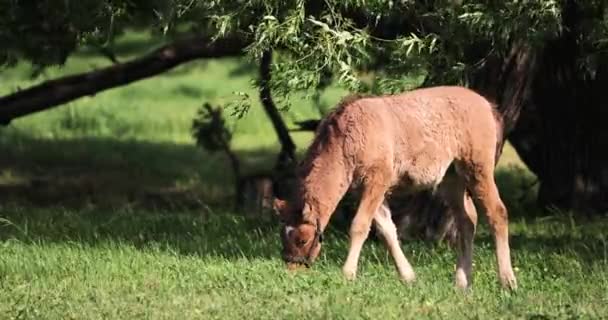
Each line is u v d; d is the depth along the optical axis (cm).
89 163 5228
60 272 2300
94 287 2128
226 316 1850
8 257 2458
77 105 7075
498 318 1855
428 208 2891
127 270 2303
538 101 3472
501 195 4041
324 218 2150
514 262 2544
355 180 2167
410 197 2900
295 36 2381
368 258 2583
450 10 2455
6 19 3064
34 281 2212
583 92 3416
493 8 2389
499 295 2081
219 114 4006
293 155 3384
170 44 3453
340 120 2164
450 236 2877
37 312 1914
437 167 2197
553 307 1948
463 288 2169
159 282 2159
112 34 2984
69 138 6103
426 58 2494
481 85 2823
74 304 1972
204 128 3972
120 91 7750
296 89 2392
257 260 2442
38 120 6600
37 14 3062
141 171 5019
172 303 1955
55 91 3506
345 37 2383
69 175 4856
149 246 2723
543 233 3191
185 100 7512
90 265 2352
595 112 3453
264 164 5253
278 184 3344
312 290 2016
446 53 2541
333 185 2152
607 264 2498
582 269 2442
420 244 2794
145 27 3541
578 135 3525
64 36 3086
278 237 2886
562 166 3578
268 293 2005
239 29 2570
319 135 2186
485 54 2688
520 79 2830
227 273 2236
